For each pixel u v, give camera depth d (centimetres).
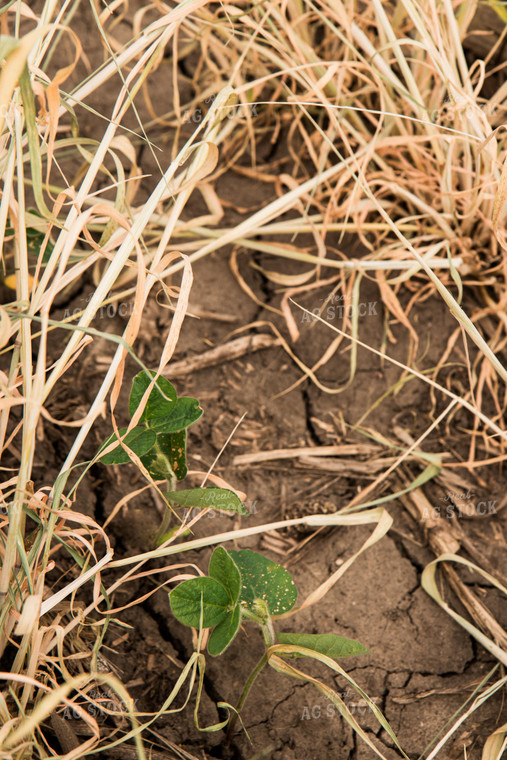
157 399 78
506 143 92
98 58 104
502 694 81
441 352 92
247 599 77
